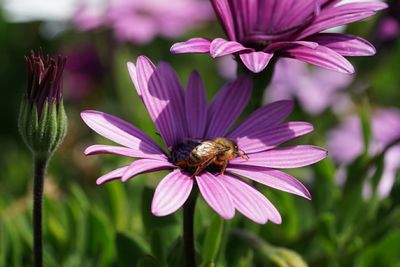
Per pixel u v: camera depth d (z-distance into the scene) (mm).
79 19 615
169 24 632
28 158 579
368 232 417
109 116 334
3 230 400
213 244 361
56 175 510
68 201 422
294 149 337
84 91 649
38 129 334
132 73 343
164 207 314
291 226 411
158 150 337
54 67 333
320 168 419
